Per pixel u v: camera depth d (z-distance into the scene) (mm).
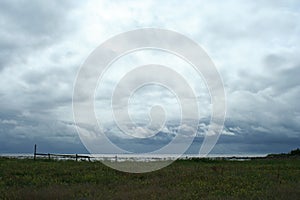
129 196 13656
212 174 21094
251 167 26125
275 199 13156
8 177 18859
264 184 17141
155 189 15156
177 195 13867
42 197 13242
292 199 13141
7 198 13172
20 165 24188
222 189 15758
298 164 30078
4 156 32469
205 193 14602
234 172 22250
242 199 13352
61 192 14055
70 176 19922
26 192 13969
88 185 16578
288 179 19500
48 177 19375
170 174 21203
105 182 18266
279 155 42594
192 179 18938
